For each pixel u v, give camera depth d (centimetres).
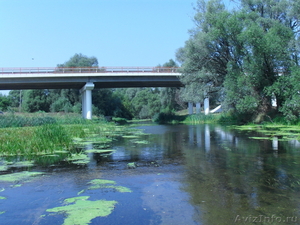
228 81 2623
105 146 1265
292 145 1173
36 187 600
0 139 1247
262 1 2897
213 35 2745
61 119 3269
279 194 525
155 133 2031
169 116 4966
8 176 699
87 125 2850
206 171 721
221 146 1195
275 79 2466
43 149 1105
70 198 518
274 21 2673
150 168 773
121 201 499
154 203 488
